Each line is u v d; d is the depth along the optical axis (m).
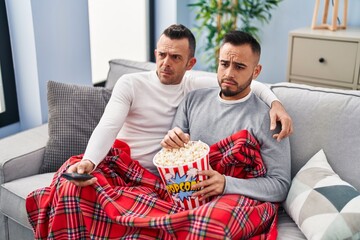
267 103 1.62
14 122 2.43
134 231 1.33
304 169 1.52
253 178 1.47
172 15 3.42
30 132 2.00
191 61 1.75
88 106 1.92
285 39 3.41
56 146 1.84
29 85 2.35
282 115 1.50
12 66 2.35
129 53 3.38
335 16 2.86
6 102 2.36
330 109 1.59
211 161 1.52
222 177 1.39
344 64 2.75
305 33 2.82
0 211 1.74
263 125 1.51
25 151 1.79
